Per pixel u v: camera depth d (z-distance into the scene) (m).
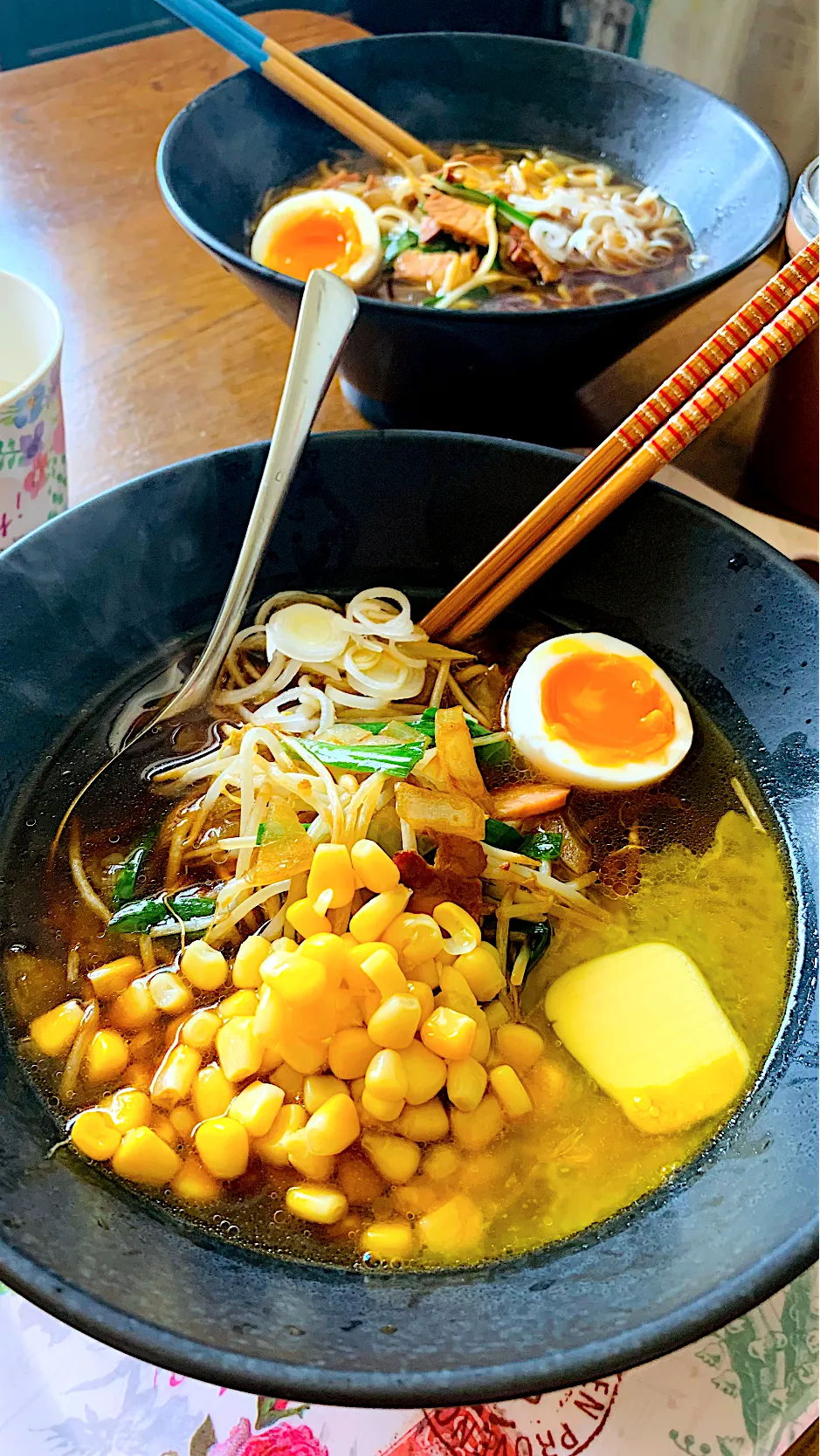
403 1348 0.21
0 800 0.29
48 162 0.53
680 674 0.33
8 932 0.28
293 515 0.33
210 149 0.45
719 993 0.28
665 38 0.64
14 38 0.83
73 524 0.30
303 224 0.46
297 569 0.34
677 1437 0.23
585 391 0.43
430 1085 0.25
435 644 0.34
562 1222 0.24
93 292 0.46
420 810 0.29
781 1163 0.24
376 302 0.33
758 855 0.30
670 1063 0.27
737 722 0.31
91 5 0.84
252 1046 0.26
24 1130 0.24
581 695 0.33
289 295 0.34
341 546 0.34
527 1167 0.25
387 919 0.27
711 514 0.31
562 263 0.46
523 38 0.49
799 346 0.36
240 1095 0.26
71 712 0.31
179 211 0.38
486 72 0.50
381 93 0.50
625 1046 0.27
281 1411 0.23
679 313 0.36
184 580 0.32
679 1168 0.25
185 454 0.40
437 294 0.45
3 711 0.29
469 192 0.47
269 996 0.25
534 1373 0.19
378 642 0.34
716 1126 0.26
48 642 0.30
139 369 0.43
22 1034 0.26
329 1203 0.24
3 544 0.35
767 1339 0.24
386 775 0.30
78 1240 0.22
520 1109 0.26
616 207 0.47
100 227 0.50
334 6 0.72
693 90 0.46
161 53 0.61
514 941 0.29
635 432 0.32
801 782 0.30
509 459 0.33
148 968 0.28
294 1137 0.25
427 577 0.35
